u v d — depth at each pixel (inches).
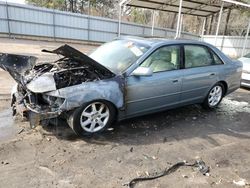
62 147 136.9
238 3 553.0
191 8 681.6
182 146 148.9
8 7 713.6
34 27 763.4
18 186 104.8
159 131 166.7
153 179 116.0
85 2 1327.5
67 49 135.4
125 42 184.9
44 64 172.1
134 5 649.6
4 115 173.5
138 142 149.0
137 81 157.3
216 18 1069.1
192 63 190.2
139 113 167.0
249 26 676.1
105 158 129.6
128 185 110.0
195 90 194.2
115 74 152.4
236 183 117.6
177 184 113.7
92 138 148.8
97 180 112.0
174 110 209.8
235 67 222.2
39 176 111.9
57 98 137.9
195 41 195.9
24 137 144.9
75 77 146.4
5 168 115.7
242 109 230.1
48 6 1205.1
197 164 130.7
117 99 150.9
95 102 145.6
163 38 188.1
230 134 172.1
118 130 162.1
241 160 138.3
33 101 143.3
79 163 123.6
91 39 853.2
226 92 224.4
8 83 259.4
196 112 210.7
